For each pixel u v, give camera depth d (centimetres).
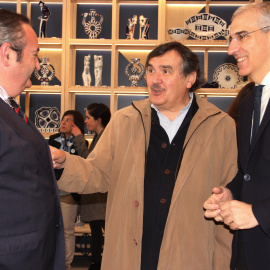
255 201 144
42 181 137
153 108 186
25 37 143
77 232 430
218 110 182
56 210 147
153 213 171
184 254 166
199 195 170
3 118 130
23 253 127
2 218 125
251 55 151
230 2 471
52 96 488
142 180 171
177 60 179
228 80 459
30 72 147
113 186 183
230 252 172
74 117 378
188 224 167
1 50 138
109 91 450
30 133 138
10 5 491
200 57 479
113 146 188
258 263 144
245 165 152
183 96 183
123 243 171
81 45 468
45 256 136
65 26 452
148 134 180
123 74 488
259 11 150
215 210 151
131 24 459
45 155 142
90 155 191
